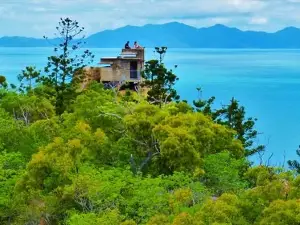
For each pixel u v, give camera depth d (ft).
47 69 225.97
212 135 140.97
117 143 143.13
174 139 131.23
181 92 589.32
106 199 105.19
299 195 89.25
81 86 263.08
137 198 104.63
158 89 215.10
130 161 134.92
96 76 282.36
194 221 81.71
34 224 111.65
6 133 144.36
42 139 148.46
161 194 105.19
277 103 572.51
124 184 107.86
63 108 212.64
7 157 126.52
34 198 112.47
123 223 90.63
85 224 93.30
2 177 116.78
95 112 157.89
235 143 146.10
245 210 87.71
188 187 107.24
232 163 132.46
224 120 209.36
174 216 90.99
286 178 97.14
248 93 643.04
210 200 88.69
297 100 595.88
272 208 82.38
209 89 646.33
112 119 153.89
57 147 122.31
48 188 113.60
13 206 112.88
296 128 432.66
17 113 190.29
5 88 218.59
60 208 110.11
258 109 531.50
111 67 282.77
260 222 82.38
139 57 295.48
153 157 138.62
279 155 334.65
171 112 162.71
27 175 114.21
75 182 106.93
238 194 104.27
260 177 96.94
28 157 140.97
